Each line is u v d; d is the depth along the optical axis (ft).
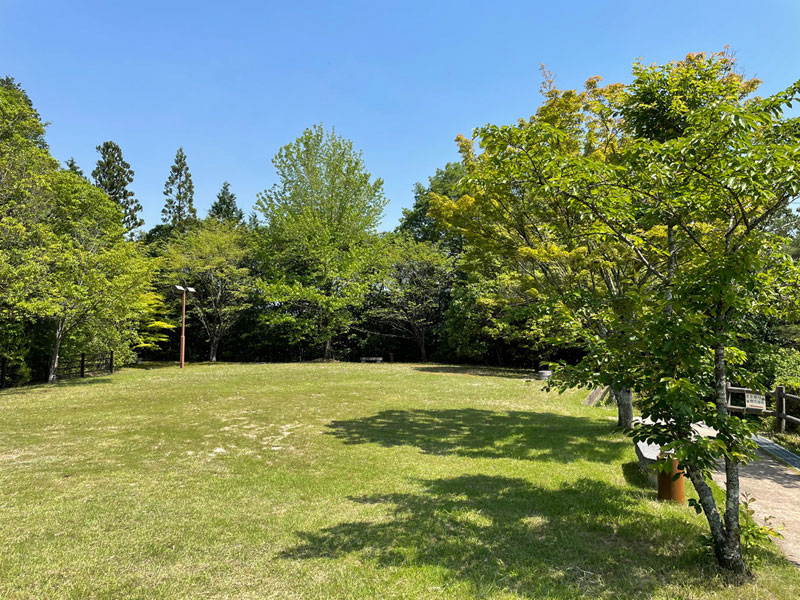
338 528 13.73
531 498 16.44
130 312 58.75
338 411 34.65
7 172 47.32
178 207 149.59
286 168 92.22
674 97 17.37
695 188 12.17
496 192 26.68
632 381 11.62
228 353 112.37
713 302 11.10
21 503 15.56
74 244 59.47
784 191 11.53
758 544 11.95
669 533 13.24
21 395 41.45
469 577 10.80
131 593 10.03
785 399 28.76
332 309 86.02
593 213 13.93
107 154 122.21
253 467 20.21
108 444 23.97
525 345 73.15
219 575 10.89
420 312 96.58
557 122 28.66
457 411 35.83
